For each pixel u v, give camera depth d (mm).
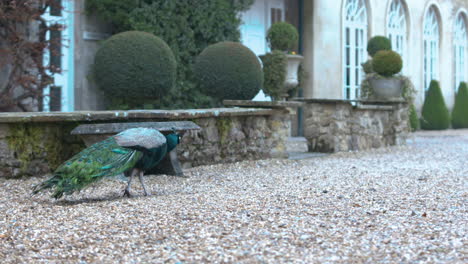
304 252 3600
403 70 20141
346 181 6984
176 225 4297
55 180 5074
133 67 10461
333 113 11070
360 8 17812
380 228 4223
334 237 3953
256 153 9133
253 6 15281
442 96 21516
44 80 10578
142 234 4047
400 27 20078
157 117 7379
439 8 22172
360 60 17812
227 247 3703
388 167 8695
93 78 11531
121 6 11594
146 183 6645
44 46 10492
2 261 3473
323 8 16016
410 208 5047
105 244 3812
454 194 5910
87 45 11734
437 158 10281
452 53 23203
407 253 3561
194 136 8023
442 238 3914
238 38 13336
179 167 7234
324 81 16125
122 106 11086
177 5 12219
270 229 4176
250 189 6234
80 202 5410
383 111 12672
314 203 5289
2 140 6605
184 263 3396
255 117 9086
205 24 12617
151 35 10812
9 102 10141
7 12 10227
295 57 14039
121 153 5234
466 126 23047
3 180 6547
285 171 8000
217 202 5281
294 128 15664
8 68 10562
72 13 11477
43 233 4078
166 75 10734
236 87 10906
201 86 11195
